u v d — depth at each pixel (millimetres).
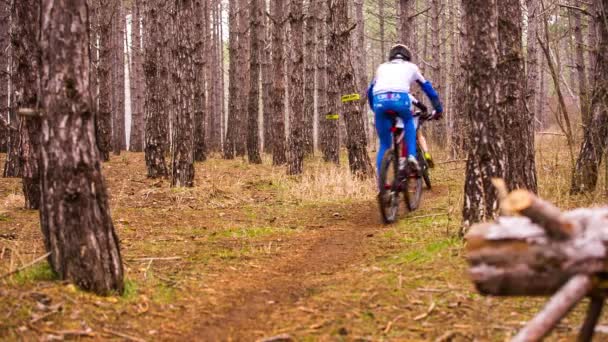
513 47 6637
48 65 3939
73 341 3438
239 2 20547
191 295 4438
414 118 7871
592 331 2811
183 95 10305
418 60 22359
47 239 4305
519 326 3570
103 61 16625
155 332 3693
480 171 5301
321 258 5570
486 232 2480
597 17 7613
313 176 11711
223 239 6516
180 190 9805
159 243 6242
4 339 3338
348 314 3895
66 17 3896
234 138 19172
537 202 2268
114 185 11156
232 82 19328
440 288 4219
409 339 3488
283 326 3783
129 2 28516
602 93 7422
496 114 5246
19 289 3916
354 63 26844
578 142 9219
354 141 11047
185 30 10375
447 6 25422
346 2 11047
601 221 2406
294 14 12852
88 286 4070
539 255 2361
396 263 4996
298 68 12820
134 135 24578
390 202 7039
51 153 4016
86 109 4012
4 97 16938
